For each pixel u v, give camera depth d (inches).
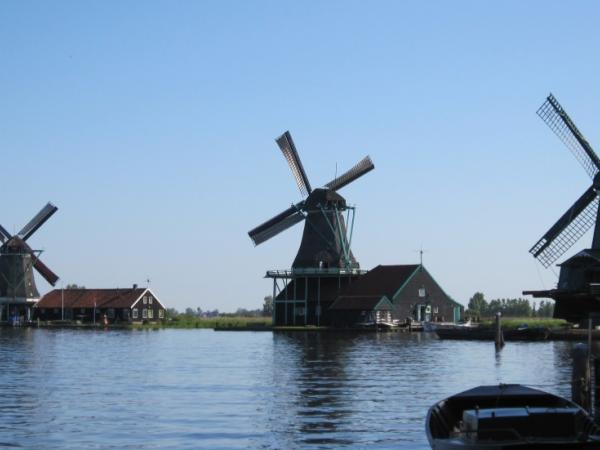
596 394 1263.5
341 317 4466.0
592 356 1304.1
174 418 1403.8
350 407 1507.1
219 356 2689.5
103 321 5959.6
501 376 1988.2
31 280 5836.6
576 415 1060.5
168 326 5610.2
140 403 1569.9
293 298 4653.1
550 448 958.4
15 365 2359.7
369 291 4490.7
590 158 2994.6
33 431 1294.3
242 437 1248.8
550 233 3046.3
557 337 3452.3
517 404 1138.0
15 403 1569.9
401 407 1504.7
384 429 1298.0
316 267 4544.8
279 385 1833.2
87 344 3449.8
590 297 2834.6
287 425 1334.9
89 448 1178.6
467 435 1061.1
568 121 3016.7
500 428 1050.1
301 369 2193.7
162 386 1833.2
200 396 1663.4
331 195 4537.4
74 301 6077.8
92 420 1387.8
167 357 2662.4
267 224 4630.9
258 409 1491.1
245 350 2977.4
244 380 1937.7
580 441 999.0
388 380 1913.1
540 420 1055.6
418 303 4539.9
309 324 4589.1
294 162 4601.4
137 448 1178.6
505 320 5290.4
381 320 4389.8
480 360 2453.2
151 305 6092.5
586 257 2918.3
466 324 4288.9
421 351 2851.9
